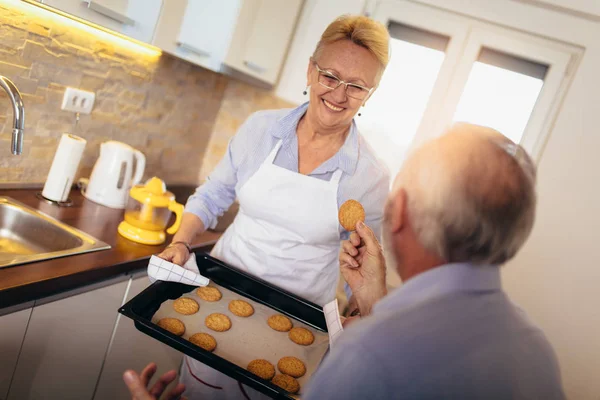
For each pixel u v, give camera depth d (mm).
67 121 1863
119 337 1596
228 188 1628
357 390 555
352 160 1457
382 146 2438
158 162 2488
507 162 600
